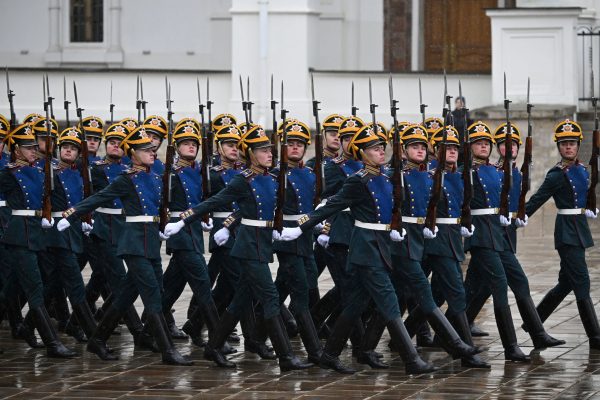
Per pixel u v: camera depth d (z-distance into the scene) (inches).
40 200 1748.3
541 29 3253.0
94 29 3944.4
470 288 1777.8
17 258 1729.8
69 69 3454.7
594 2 3499.0
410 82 3398.1
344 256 1747.0
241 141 1635.1
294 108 3363.7
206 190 1796.3
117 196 1678.2
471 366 1600.6
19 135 1760.6
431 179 1643.7
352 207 1589.6
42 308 1726.1
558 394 1429.6
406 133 1636.3
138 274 1660.9
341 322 1588.3
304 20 3356.3
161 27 3912.4
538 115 3171.8
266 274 1609.3
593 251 2790.4
